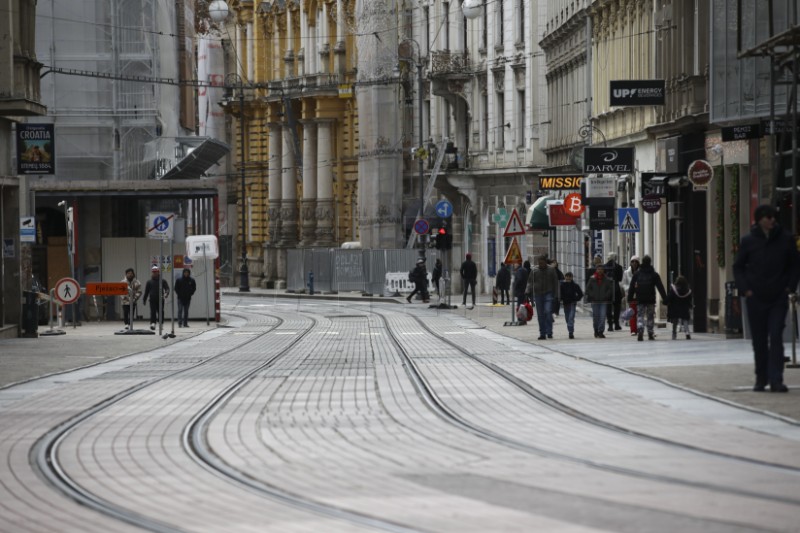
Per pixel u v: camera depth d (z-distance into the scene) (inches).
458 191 6131.9
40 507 888.9
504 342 2751.0
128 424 1316.4
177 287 3826.3
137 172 4429.1
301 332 3412.9
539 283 2815.0
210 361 2293.3
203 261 4170.8
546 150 5349.4
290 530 784.9
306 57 7647.6
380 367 2047.2
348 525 793.6
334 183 7460.6
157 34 4434.1
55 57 4271.7
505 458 1045.2
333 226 7460.6
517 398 1496.1
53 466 1058.7
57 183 4050.2
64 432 1267.2
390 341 2886.3
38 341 3046.3
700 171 2566.4
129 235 4788.4
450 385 1681.8
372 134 6540.4
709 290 2822.3
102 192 4065.0
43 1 4261.8
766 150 2444.6
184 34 6323.8
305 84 7549.2
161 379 1872.5
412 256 5851.4
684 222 3065.9
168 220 3243.1
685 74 3004.4
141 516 845.2
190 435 1220.5
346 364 2138.3
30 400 1592.0
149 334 3417.8
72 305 3890.3
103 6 4298.7
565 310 2837.1
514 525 783.1
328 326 3730.3
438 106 6520.7
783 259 1453.0
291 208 7859.3
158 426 1294.3
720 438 1130.0
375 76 6520.7
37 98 3221.0
